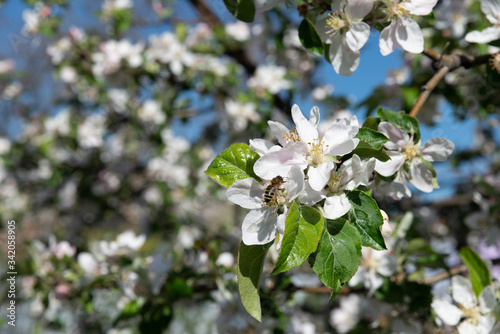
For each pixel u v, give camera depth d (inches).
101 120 46.5
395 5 14.4
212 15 40.8
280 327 22.1
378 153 12.7
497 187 25.3
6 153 47.6
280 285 20.9
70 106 46.7
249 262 12.2
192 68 38.8
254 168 11.9
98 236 48.3
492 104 24.0
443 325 18.9
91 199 47.9
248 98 38.7
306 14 14.9
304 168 11.9
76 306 29.4
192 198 45.8
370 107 27.9
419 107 15.3
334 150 12.1
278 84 38.5
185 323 42.1
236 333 21.5
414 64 25.6
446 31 25.2
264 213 12.1
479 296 16.7
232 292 21.7
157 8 40.4
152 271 21.6
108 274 23.5
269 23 37.3
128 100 43.4
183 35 39.1
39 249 26.9
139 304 21.4
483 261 17.1
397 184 14.6
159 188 46.2
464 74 24.9
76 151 47.5
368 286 20.1
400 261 20.7
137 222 46.8
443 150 14.5
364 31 14.4
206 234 42.0
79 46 40.6
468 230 33.9
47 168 47.8
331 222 11.9
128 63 37.7
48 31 39.0
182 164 47.9
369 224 12.0
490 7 16.4
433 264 20.5
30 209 50.3
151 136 44.2
